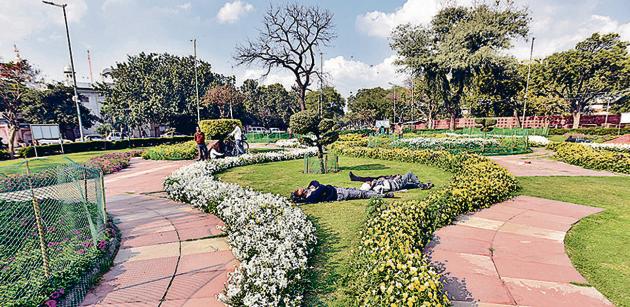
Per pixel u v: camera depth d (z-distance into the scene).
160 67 40.03
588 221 4.74
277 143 23.69
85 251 3.53
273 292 2.56
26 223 4.06
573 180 7.80
